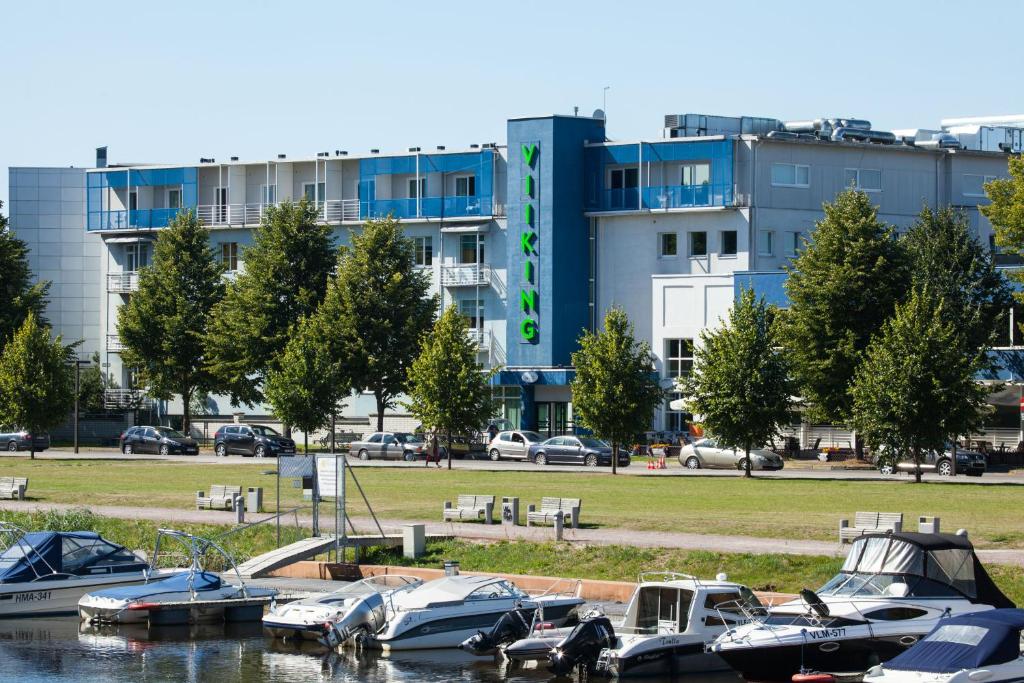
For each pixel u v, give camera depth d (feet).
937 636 97.50
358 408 392.27
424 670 115.55
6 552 145.28
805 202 367.66
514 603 125.08
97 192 428.56
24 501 209.77
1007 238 288.71
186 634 132.05
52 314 463.83
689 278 360.69
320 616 125.29
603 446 300.40
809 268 298.15
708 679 111.65
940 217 333.21
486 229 385.50
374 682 110.93
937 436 231.71
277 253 358.43
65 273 464.65
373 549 160.15
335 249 365.81
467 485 229.25
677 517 170.60
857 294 291.79
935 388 230.07
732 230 362.53
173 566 162.61
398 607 123.85
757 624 109.70
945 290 316.19
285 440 324.60
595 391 260.62
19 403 306.96
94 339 464.65
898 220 378.12
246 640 128.98
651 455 330.54
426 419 278.05
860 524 149.69
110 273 426.92
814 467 293.02
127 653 123.03
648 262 371.56
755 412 248.32
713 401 250.78
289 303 360.89
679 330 361.92
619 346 261.44
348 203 400.67
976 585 113.19
